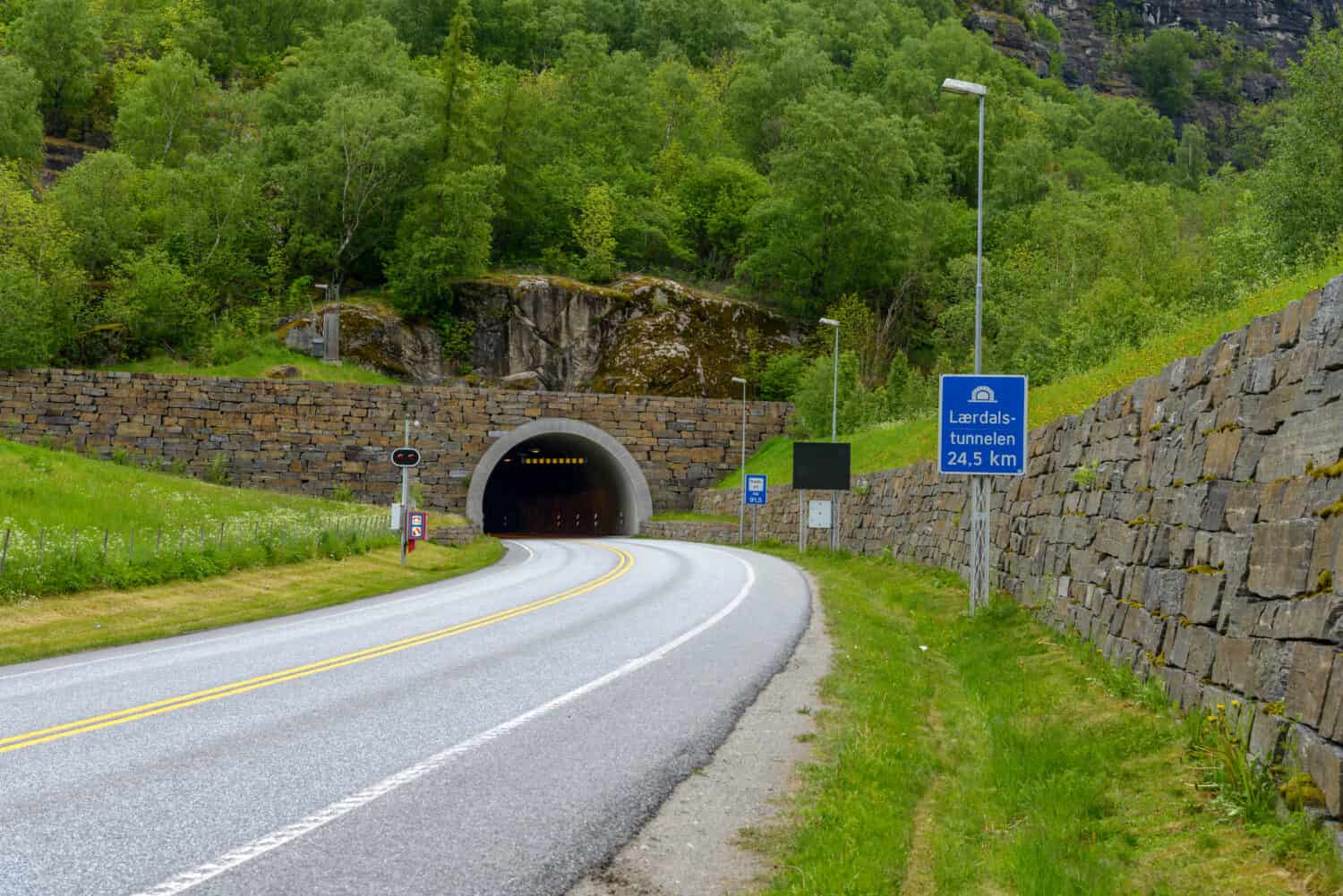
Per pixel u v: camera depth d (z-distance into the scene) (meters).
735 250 101.88
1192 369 10.67
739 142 128.12
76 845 5.84
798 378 71.06
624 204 96.81
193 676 12.00
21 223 66.75
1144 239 50.81
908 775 7.91
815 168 89.56
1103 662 11.57
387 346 69.31
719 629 16.52
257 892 5.13
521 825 6.38
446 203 75.75
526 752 8.27
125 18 134.62
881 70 146.62
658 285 77.25
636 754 8.29
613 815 6.65
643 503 63.47
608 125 113.19
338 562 30.14
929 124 127.75
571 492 82.00
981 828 6.95
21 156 91.50
